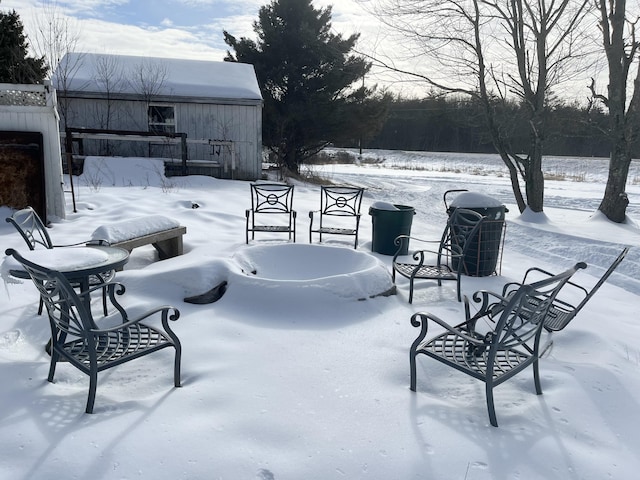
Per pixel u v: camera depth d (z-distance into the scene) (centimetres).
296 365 309
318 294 405
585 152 4241
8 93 689
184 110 1462
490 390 251
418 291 489
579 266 254
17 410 246
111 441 223
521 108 1133
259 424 241
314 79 2053
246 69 1714
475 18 1098
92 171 1217
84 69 1487
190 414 248
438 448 229
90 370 247
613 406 273
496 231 566
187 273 429
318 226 831
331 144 2258
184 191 1098
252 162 1522
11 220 367
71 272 286
